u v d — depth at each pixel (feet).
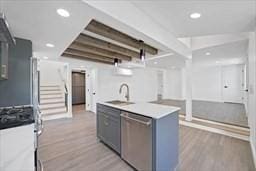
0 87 7.23
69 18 5.18
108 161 7.68
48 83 23.93
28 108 7.24
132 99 25.29
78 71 28.99
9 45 7.33
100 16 5.04
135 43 9.89
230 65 24.90
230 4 5.89
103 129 9.82
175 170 6.87
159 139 5.88
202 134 11.78
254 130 7.95
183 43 12.44
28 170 5.01
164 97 32.12
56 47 9.08
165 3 5.95
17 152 4.76
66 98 18.74
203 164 7.38
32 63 7.48
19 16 4.99
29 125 5.07
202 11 6.52
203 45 13.57
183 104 23.97
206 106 21.58
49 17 5.08
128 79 24.66
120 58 14.82
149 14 6.91
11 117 5.48
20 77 7.71
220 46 13.05
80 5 4.33
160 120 5.95
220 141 10.32
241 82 23.81
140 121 6.35
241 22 7.58
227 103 24.40
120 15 5.41
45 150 8.95
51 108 18.08
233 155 8.30
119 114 8.02
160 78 32.63
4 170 4.52
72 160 7.78
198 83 28.91
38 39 7.59
